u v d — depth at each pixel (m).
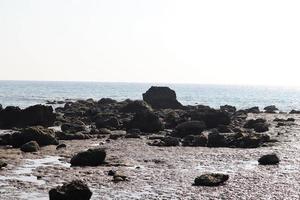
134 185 27.73
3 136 46.78
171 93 95.88
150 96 96.75
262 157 36.09
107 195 25.12
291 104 149.62
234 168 33.78
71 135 51.41
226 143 46.41
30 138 44.53
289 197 24.84
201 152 41.75
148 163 35.69
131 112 80.88
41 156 38.38
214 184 27.78
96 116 71.81
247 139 45.97
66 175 30.50
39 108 64.62
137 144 47.12
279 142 48.47
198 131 53.62
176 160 37.19
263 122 63.62
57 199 22.84
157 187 27.25
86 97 168.62
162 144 46.31
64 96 173.50
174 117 67.06
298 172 32.09
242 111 90.94
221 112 63.56
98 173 31.34
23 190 26.08
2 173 30.91
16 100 135.88
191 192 25.98
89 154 34.72
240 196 25.06
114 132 58.56
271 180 29.34
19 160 36.06
